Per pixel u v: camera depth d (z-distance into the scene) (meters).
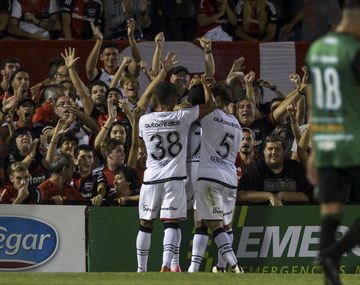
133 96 39.09
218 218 32.66
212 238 34.84
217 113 32.69
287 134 38.81
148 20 43.78
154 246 34.66
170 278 26.00
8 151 36.72
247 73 42.06
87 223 34.78
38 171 36.75
